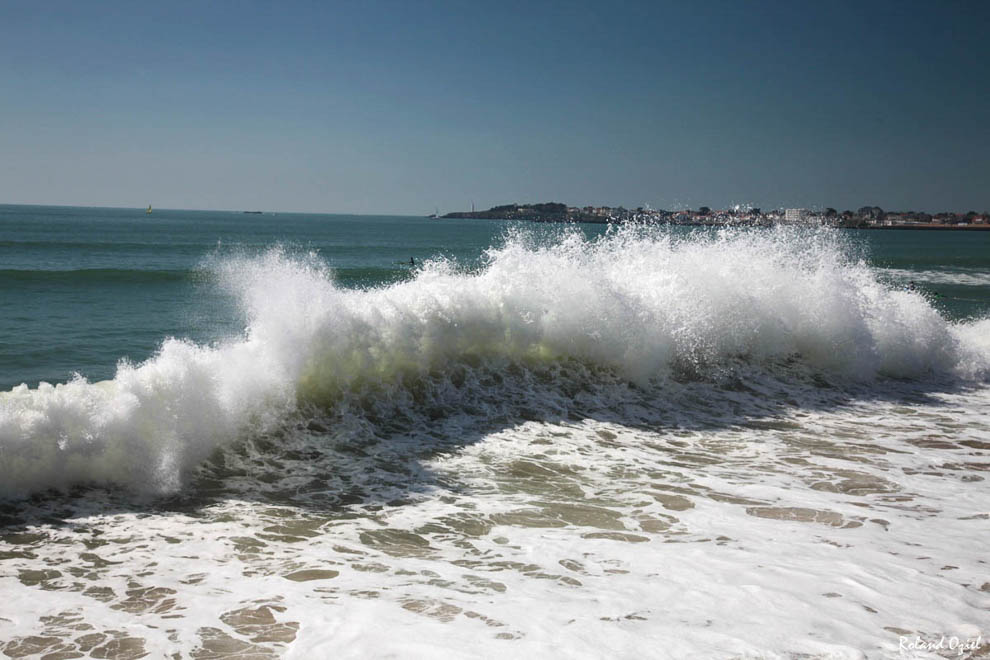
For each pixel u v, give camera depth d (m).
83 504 4.97
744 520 4.90
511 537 4.56
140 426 5.61
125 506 5.00
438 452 6.33
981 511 5.20
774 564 4.13
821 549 4.38
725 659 3.05
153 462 5.43
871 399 9.16
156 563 4.12
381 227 145.38
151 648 3.18
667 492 5.47
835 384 9.73
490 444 6.59
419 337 8.00
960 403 9.20
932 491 5.66
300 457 6.07
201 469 5.70
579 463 6.16
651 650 3.12
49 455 5.15
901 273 39.41
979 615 3.51
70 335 13.33
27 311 16.16
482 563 4.14
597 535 4.60
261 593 3.73
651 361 8.95
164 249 43.19
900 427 7.85
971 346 12.05
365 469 5.86
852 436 7.38
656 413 7.90
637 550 4.34
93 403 5.55
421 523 4.79
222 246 48.22
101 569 4.04
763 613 3.49
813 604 3.60
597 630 3.30
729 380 9.30
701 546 4.42
